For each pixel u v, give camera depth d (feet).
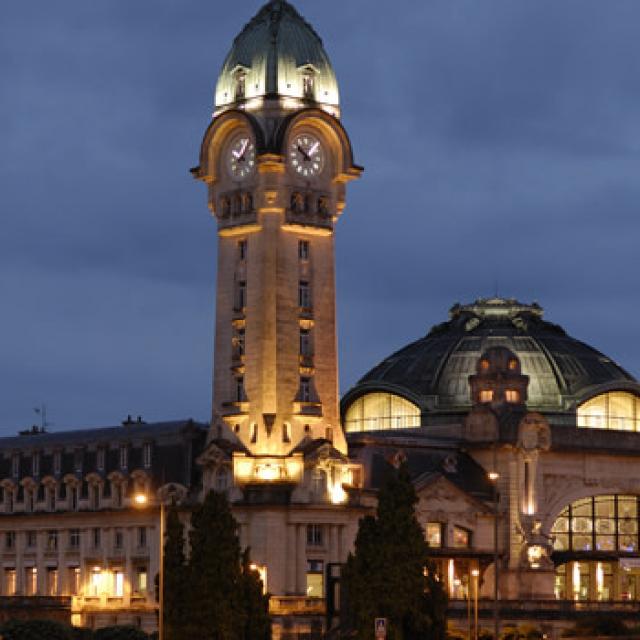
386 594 604.90
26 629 599.57
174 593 605.73
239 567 611.88
